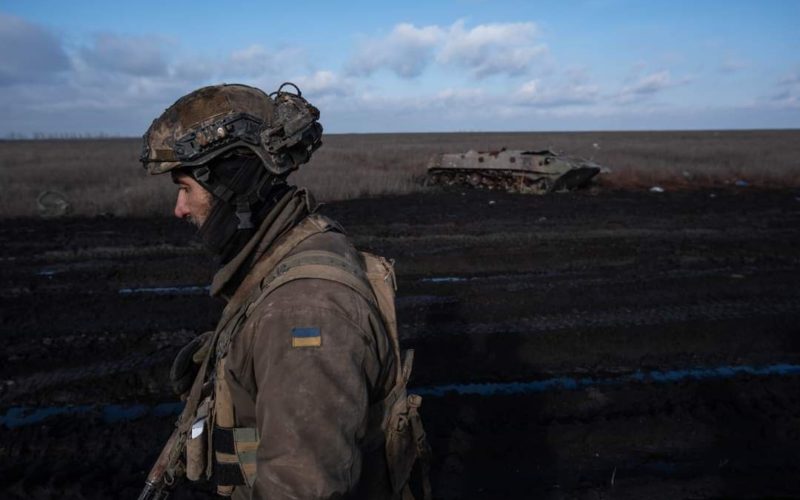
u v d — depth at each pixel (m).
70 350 5.82
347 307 1.21
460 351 5.84
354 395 1.13
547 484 3.76
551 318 6.78
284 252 1.34
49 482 3.67
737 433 4.39
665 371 5.52
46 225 13.02
